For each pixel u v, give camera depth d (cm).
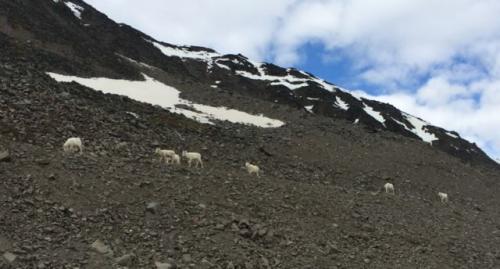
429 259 2586
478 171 6019
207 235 2044
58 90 3931
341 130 5884
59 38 6612
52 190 2030
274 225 2391
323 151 4947
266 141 4772
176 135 3934
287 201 2756
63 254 1672
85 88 4441
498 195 5334
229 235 2095
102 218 1952
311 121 6094
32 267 1560
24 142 2603
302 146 4912
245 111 6072
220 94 6694
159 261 1770
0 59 4559
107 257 1716
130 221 1997
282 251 2150
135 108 4431
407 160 5438
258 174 3294
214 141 4234
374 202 3347
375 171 4831
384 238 2702
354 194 3431
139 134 3538
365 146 5469
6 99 3059
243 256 1966
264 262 1969
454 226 3366
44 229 1773
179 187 2436
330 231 2559
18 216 1800
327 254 2264
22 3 7038
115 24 9719
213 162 3506
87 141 2939
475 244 3055
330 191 3291
